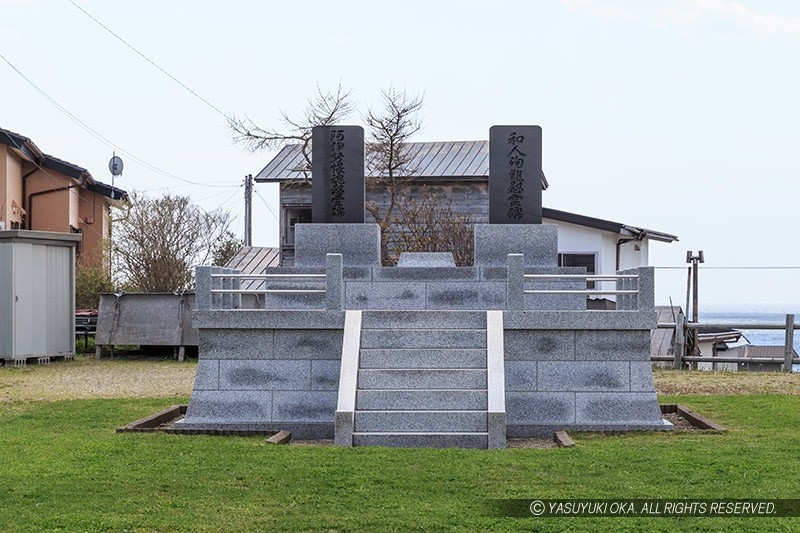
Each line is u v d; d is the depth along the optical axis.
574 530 8.02
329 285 13.17
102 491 9.28
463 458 10.61
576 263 30.44
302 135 29.89
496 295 14.67
